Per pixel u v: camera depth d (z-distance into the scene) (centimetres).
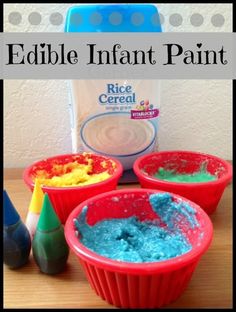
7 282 39
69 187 48
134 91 58
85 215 42
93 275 35
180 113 66
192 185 48
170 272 32
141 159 57
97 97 57
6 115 65
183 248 40
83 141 59
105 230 44
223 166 57
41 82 63
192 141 68
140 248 41
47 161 58
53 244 39
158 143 66
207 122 67
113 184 52
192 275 39
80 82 56
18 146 67
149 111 59
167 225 46
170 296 35
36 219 43
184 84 64
